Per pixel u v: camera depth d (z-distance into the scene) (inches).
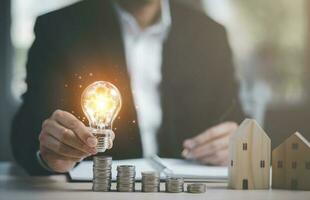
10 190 45.0
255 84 93.4
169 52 91.9
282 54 93.6
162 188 46.0
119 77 89.4
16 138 78.2
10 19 89.9
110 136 44.3
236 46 93.8
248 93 93.1
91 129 44.8
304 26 93.4
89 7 90.8
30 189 45.9
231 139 46.1
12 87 90.1
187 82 91.4
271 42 93.7
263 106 93.1
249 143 45.4
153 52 91.7
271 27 93.8
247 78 93.4
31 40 89.8
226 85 92.7
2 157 89.7
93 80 89.0
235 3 94.3
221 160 71.3
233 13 94.2
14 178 56.6
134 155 86.2
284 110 93.0
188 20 93.4
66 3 90.5
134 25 91.2
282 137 92.9
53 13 90.3
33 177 58.0
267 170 45.6
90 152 46.5
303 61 93.3
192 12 93.8
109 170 43.6
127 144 85.7
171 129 89.4
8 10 90.0
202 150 71.3
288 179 45.7
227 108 92.2
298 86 93.1
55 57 88.3
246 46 93.9
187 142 72.4
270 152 45.9
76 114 85.6
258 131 45.6
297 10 93.5
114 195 40.8
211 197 40.0
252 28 94.3
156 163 61.5
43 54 88.0
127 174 43.1
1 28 90.0
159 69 91.4
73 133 48.6
